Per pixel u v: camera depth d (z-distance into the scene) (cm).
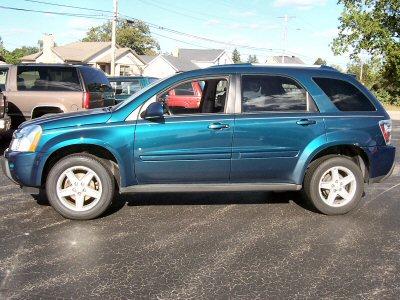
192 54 7862
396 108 4116
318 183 575
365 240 492
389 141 600
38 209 583
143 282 383
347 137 570
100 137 530
